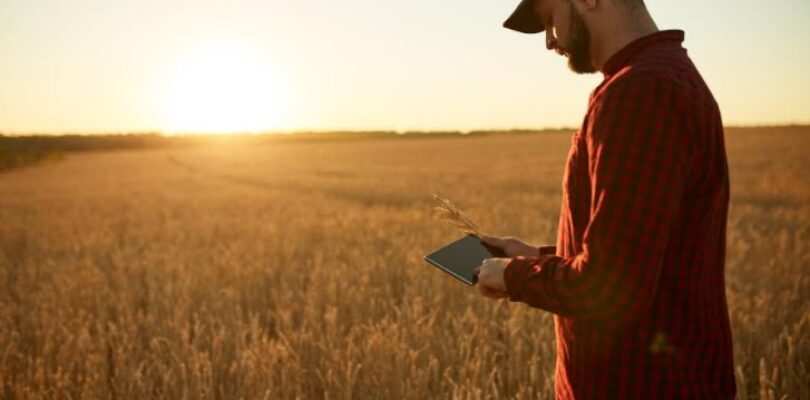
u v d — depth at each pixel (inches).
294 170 1316.4
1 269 270.5
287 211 507.5
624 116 45.0
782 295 177.0
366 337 145.3
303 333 142.6
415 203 552.4
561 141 2241.6
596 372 51.8
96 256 309.0
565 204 55.0
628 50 49.3
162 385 128.8
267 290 210.5
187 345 138.3
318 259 246.2
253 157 2167.8
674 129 44.6
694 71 48.9
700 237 49.1
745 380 128.3
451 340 139.8
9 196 862.5
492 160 1357.0
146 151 3565.5
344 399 114.9
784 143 1457.9
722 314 53.4
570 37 54.2
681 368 49.6
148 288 218.2
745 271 218.7
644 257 43.2
